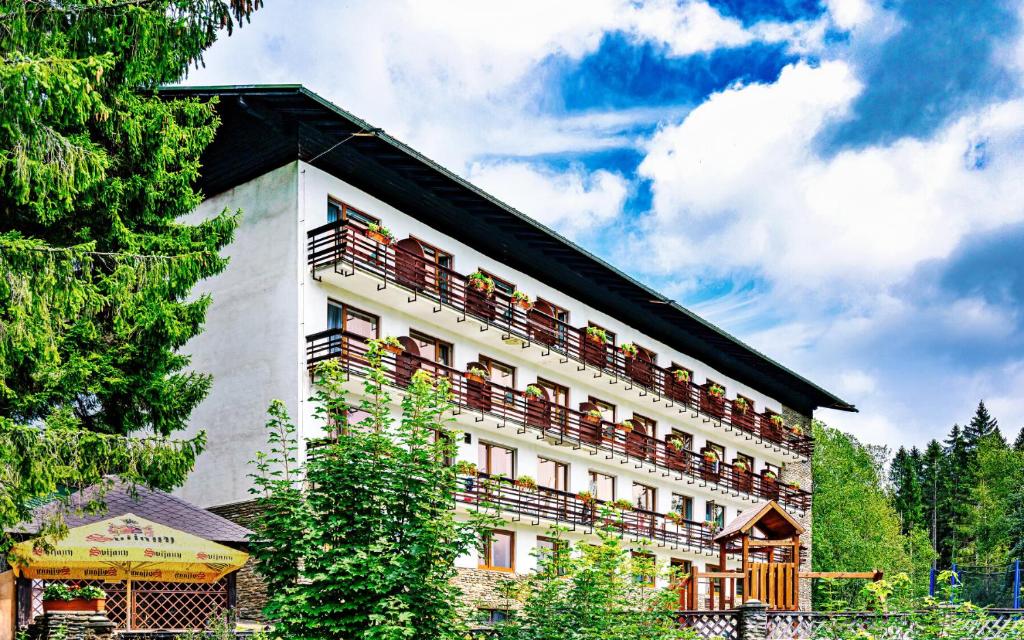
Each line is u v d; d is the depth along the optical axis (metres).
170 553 17.83
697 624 19.78
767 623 19.28
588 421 33.62
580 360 33.12
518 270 32.25
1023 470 80.75
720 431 40.75
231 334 26.48
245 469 25.34
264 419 25.25
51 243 18.05
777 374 45.91
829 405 50.47
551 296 33.62
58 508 15.70
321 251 25.47
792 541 28.94
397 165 27.94
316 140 26.30
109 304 17.09
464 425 28.91
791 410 48.16
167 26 14.50
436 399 14.78
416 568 13.72
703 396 39.81
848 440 72.00
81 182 14.26
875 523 59.44
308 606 13.38
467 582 27.81
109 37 14.29
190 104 21.25
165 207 20.92
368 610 13.55
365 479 13.84
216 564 18.42
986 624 20.77
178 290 19.41
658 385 37.19
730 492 40.09
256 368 25.72
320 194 26.20
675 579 26.94
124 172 19.56
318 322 25.66
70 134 17.62
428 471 14.21
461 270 29.92
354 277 25.59
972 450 99.00
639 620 19.17
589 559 20.86
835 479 59.34
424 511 14.09
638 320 37.94
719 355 42.56
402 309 27.72
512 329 30.84
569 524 31.19
